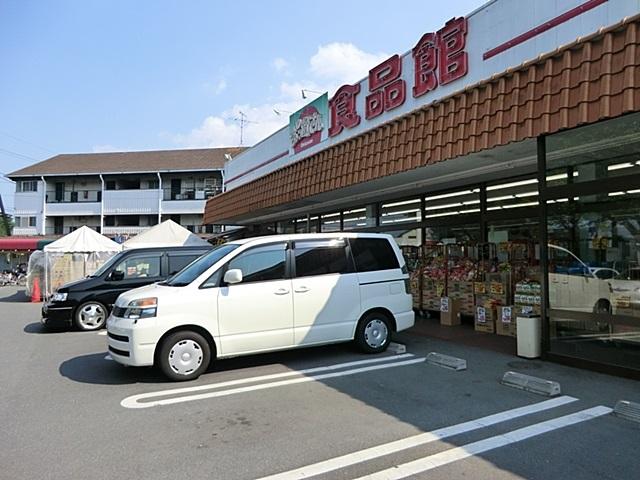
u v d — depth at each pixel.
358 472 3.64
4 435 4.49
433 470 3.65
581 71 5.79
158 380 6.35
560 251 6.71
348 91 11.66
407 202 12.73
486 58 8.24
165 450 4.09
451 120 7.76
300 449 4.07
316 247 7.40
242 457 3.93
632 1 6.10
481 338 8.62
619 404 4.77
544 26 7.27
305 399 5.42
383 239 8.06
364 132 10.04
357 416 4.84
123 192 40.78
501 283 9.01
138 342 6.09
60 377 6.61
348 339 7.40
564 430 4.40
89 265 18.58
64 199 42.66
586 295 6.44
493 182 10.24
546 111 6.15
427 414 4.87
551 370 6.41
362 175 9.91
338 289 7.32
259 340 6.71
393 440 4.23
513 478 3.52
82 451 4.10
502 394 5.49
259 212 16.61
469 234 10.85
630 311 5.99
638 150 5.82
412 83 9.84
